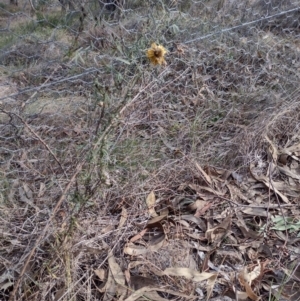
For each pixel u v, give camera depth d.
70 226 1.49
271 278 1.66
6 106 2.12
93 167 1.53
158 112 2.30
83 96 2.20
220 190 2.05
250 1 3.24
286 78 2.73
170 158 2.16
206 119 2.41
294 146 2.32
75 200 1.53
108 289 1.54
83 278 1.57
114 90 1.67
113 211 1.86
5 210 1.76
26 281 1.50
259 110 2.54
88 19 1.91
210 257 1.73
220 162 2.21
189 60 2.57
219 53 2.71
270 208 1.97
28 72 2.26
